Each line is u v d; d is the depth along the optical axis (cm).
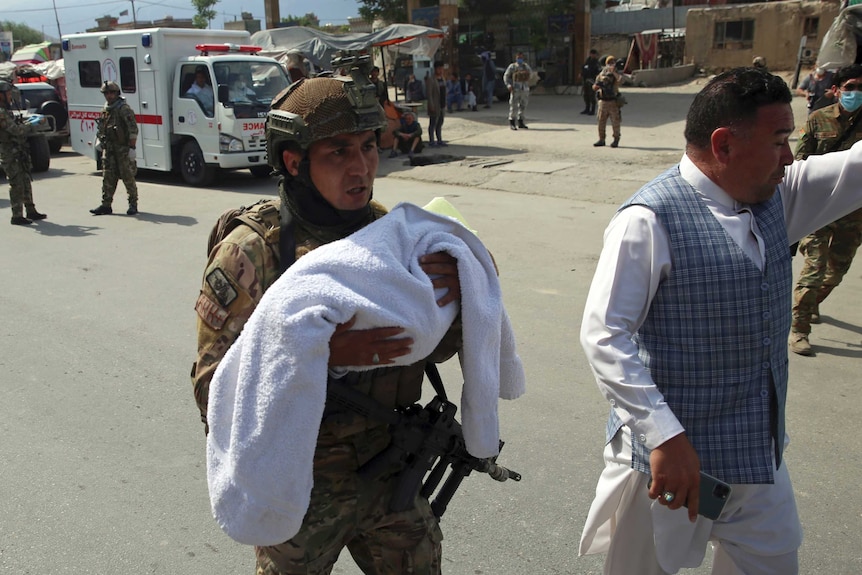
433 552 185
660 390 192
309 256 150
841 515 304
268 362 144
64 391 433
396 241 155
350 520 172
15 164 898
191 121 1177
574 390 425
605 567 213
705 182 187
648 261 184
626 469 203
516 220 854
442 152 1412
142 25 4353
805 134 462
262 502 147
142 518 312
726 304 183
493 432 169
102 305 589
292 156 161
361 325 149
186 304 588
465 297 159
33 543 296
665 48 2992
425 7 2509
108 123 938
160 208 1009
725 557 208
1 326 545
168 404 416
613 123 1369
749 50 2623
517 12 2650
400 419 173
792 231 208
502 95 2420
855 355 459
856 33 732
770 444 191
